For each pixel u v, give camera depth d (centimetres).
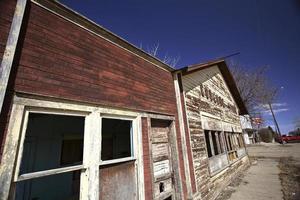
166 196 435
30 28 246
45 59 251
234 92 1352
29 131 523
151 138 409
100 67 331
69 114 264
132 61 418
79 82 285
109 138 784
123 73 380
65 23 293
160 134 478
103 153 747
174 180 474
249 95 3056
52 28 272
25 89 221
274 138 4719
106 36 361
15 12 229
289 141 3953
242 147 1326
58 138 591
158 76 505
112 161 305
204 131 733
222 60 982
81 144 657
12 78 213
